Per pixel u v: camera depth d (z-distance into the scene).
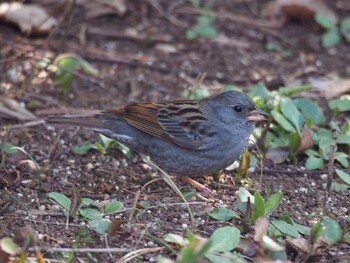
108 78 14.36
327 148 11.79
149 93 13.93
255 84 14.30
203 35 15.72
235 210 10.26
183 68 14.85
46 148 11.95
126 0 16.70
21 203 9.89
